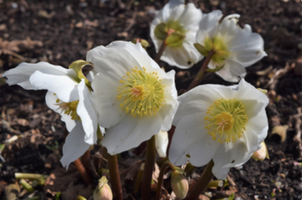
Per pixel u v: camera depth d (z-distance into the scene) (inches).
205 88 13.5
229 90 13.4
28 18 28.5
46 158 18.6
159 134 14.6
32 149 19.1
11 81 13.1
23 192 17.1
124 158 18.2
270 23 26.8
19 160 18.6
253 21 27.0
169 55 19.1
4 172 17.9
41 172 18.1
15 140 19.4
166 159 16.8
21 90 22.6
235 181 17.7
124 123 13.3
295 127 19.8
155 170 16.4
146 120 13.2
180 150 14.0
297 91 21.7
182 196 13.8
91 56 13.1
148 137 13.0
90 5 30.1
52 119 20.7
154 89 13.2
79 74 12.8
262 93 12.8
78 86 12.1
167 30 18.2
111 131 13.3
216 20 16.3
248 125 13.6
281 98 21.4
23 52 25.1
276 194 17.2
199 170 17.8
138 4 29.9
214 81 22.7
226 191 17.0
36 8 29.5
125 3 30.0
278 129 19.6
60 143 19.3
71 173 16.9
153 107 13.1
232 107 13.9
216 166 13.9
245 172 18.1
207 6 28.9
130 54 13.0
